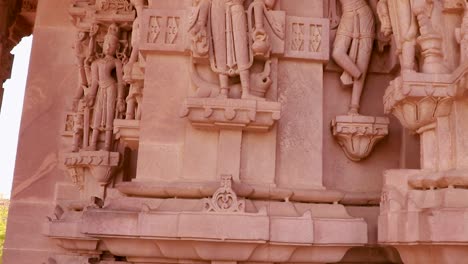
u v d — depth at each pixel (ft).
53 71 23.15
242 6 12.98
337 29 14.14
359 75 13.65
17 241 21.66
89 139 20.70
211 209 11.37
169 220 11.55
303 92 13.42
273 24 13.28
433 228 9.59
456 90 10.18
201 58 12.75
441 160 10.69
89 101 20.72
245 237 11.22
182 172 12.68
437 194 10.41
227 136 12.66
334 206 12.73
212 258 11.58
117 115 20.45
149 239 11.67
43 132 22.59
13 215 21.84
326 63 13.74
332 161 13.71
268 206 12.29
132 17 21.03
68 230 18.12
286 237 11.58
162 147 12.93
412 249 10.37
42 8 23.76
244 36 12.74
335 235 11.94
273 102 12.28
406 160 13.24
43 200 22.00
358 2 14.08
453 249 9.65
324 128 13.83
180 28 13.37
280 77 13.41
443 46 10.81
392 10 11.57
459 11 10.82
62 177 22.16
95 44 21.83
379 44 14.11
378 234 11.18
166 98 13.17
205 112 12.17
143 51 13.30
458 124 10.54
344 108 13.98
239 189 11.91
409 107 10.91
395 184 11.01
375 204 13.28
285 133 13.14
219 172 12.48
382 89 14.17
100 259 17.53
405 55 10.98
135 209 12.25
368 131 13.26
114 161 19.49
